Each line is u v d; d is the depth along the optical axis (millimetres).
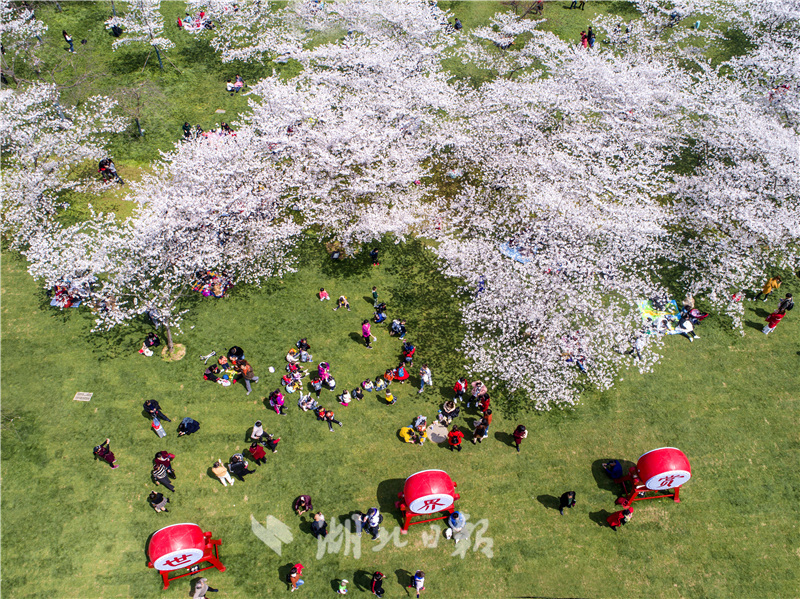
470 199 32531
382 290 30000
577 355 26719
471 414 25297
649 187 32531
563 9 49469
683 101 37250
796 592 20766
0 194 30812
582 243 29438
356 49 38719
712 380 26875
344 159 31531
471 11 48781
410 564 20938
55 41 42406
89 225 30766
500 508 22469
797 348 28281
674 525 22281
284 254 30969
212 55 42688
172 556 18766
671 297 29812
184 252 28062
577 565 21156
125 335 27344
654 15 48688
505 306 27953
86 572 20312
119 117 37281
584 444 24484
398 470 23312
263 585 20234
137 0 45438
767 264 31625
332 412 24172
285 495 22484
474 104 35875
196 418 24547
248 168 30156
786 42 45188
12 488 22141
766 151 33094
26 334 27094
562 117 36000
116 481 22516
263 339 27609
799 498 23172
